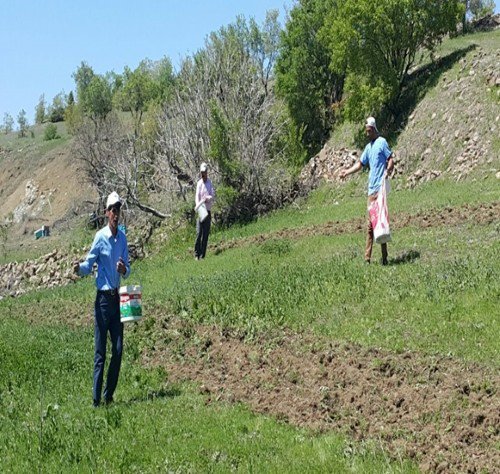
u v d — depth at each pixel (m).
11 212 65.56
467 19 38.62
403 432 7.52
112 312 9.56
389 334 10.30
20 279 35.72
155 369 11.02
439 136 25.61
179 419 8.40
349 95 31.19
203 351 11.52
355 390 8.63
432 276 12.21
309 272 14.42
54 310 19.50
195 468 7.01
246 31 44.00
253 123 29.73
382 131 29.19
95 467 7.21
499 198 18.31
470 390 8.10
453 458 6.89
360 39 28.92
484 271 11.82
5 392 10.55
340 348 10.16
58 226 50.94
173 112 31.48
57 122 91.38
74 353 12.55
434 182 23.88
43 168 67.69
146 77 59.88
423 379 8.54
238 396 9.24
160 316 13.88
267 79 42.47
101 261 9.60
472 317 10.32
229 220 28.36
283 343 11.04
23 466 7.39
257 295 13.73
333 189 28.47
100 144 42.28
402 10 28.47
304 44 34.16
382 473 6.70
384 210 13.61
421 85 28.98
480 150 23.36
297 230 21.02
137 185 33.78
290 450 7.36
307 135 33.97
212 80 31.52
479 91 25.48
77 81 76.38
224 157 28.22
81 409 9.23
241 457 7.26
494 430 7.30
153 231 31.00
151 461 7.26
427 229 16.41
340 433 7.73
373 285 12.67
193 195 30.11
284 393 9.06
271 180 28.75
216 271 17.94
